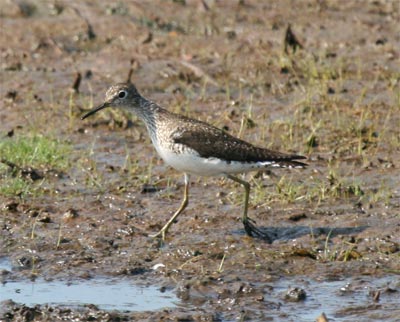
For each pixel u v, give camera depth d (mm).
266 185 14969
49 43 22344
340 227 13383
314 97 18859
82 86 19922
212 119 17969
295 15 24281
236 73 20500
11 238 13141
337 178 15078
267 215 13836
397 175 15273
